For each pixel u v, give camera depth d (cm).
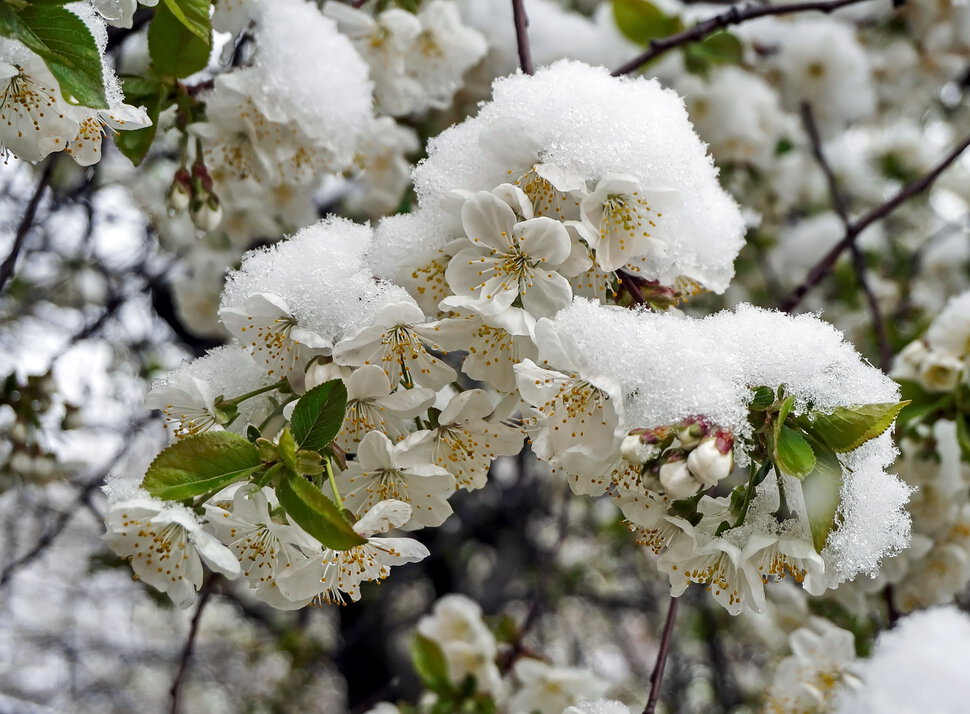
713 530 56
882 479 56
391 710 86
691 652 190
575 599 190
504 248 57
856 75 97
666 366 55
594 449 56
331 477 56
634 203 57
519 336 57
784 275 126
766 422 55
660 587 172
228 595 143
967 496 71
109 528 57
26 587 184
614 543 162
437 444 58
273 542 57
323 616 207
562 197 58
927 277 133
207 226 66
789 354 56
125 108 58
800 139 114
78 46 55
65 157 97
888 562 71
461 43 73
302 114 65
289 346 58
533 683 83
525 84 58
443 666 82
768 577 57
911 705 62
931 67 107
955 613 65
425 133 94
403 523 57
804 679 69
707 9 99
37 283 118
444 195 57
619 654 221
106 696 196
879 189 132
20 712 126
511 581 185
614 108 58
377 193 83
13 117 58
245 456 55
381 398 57
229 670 200
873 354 94
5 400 81
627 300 59
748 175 107
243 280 58
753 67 101
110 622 202
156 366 117
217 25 66
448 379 58
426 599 209
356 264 58
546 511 172
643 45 83
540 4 91
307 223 79
